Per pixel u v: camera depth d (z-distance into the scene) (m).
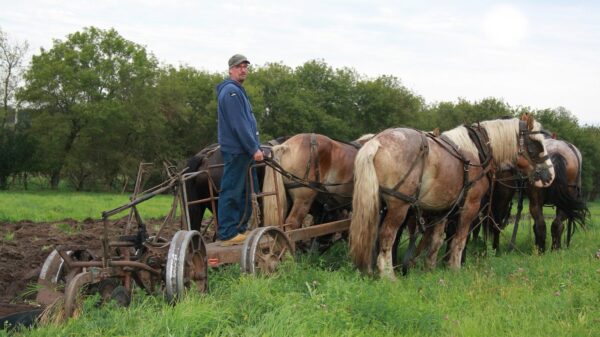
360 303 5.48
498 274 8.12
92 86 45.41
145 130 48.19
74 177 49.41
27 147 44.84
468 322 5.41
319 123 59.03
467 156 8.80
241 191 7.11
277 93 58.97
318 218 9.83
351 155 8.91
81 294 5.54
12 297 6.54
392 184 7.77
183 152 53.56
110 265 5.74
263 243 6.88
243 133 6.84
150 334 4.66
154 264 6.26
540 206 11.27
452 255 9.09
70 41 46.78
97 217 18.64
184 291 5.72
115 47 46.53
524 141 9.73
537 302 6.30
